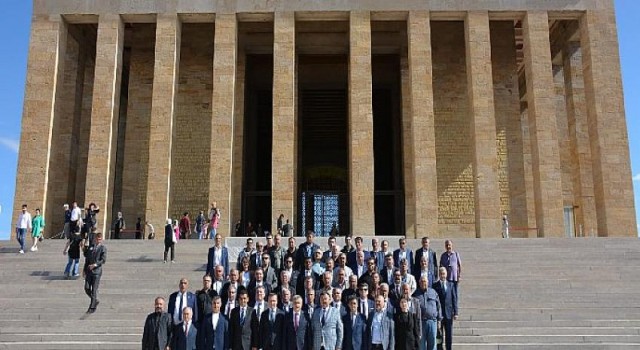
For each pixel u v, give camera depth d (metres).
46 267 20.78
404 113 34.94
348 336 10.95
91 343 14.23
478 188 30.62
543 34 32.00
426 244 14.75
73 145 35.53
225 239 24.34
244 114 36.00
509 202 34.59
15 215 30.61
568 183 37.03
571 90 34.78
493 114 31.33
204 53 36.41
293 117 31.41
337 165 44.12
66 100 35.53
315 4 32.22
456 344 14.15
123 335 14.62
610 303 16.77
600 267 20.17
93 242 17.06
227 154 31.02
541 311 16.03
